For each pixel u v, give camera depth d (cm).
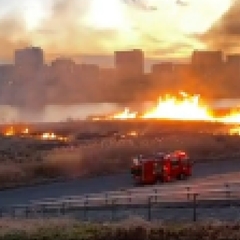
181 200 5625
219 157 10144
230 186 6738
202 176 8175
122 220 4531
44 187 7756
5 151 11400
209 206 5206
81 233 3753
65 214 5406
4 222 4550
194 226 3878
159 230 3756
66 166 8700
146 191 6869
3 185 7781
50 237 3700
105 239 3666
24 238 3722
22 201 6700
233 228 3828
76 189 7462
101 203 5912
